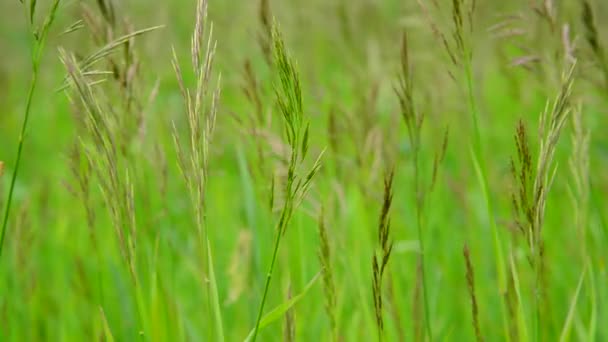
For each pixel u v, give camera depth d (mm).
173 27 5926
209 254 2008
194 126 1861
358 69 4562
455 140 4844
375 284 1960
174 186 4305
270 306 3023
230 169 4473
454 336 3324
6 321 3025
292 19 5766
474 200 4117
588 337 2629
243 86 2799
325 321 2943
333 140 3256
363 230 3373
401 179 4562
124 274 3447
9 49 8680
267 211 2949
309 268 3232
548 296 2957
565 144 3350
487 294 3555
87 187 2607
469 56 2316
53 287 3764
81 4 2531
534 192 1987
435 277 3535
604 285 2895
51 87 6719
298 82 1681
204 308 3268
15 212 3605
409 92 2461
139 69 2555
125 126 2486
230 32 5453
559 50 2592
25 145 6086
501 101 5477
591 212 3244
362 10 5426
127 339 2898
